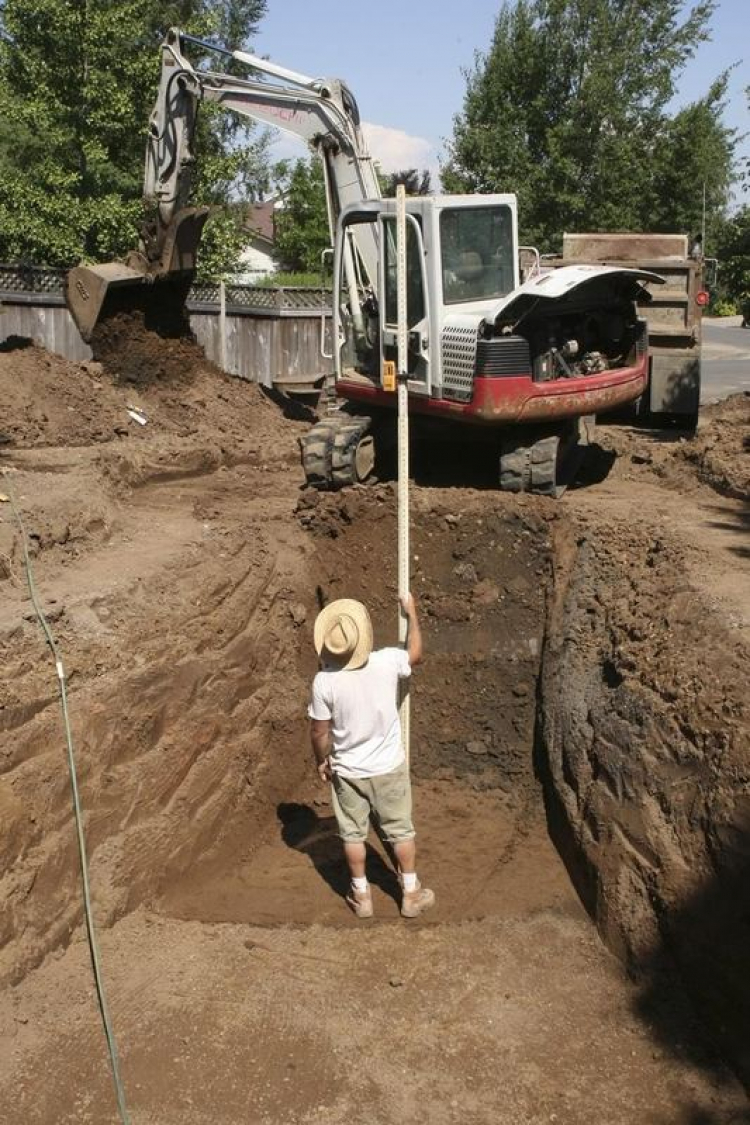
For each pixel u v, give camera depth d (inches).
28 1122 193.0
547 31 1316.4
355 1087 204.7
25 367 531.5
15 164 912.3
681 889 225.0
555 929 256.5
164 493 467.5
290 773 340.2
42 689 244.4
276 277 1393.9
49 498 361.7
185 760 280.8
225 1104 199.5
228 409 597.9
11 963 217.2
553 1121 197.0
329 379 572.1
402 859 265.3
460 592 373.4
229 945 246.7
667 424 597.6
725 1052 204.8
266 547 379.6
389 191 687.7
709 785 227.6
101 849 247.0
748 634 265.1
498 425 398.0
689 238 594.6
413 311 404.2
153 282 580.4
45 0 827.4
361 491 401.1
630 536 369.7
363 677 255.3
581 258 587.2
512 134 1311.5
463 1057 212.8
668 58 1312.7
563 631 346.3
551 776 316.8
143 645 284.0
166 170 567.8
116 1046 209.9
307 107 532.1
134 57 889.5
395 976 237.0
